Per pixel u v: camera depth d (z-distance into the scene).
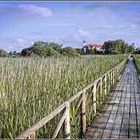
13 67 7.67
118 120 7.43
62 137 4.57
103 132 6.29
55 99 5.83
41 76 6.89
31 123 4.60
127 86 16.08
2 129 4.27
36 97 5.37
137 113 8.33
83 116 6.07
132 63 47.91
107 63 20.16
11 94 5.12
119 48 91.69
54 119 4.80
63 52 25.28
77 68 10.12
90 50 70.69
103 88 10.90
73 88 7.37
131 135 6.05
